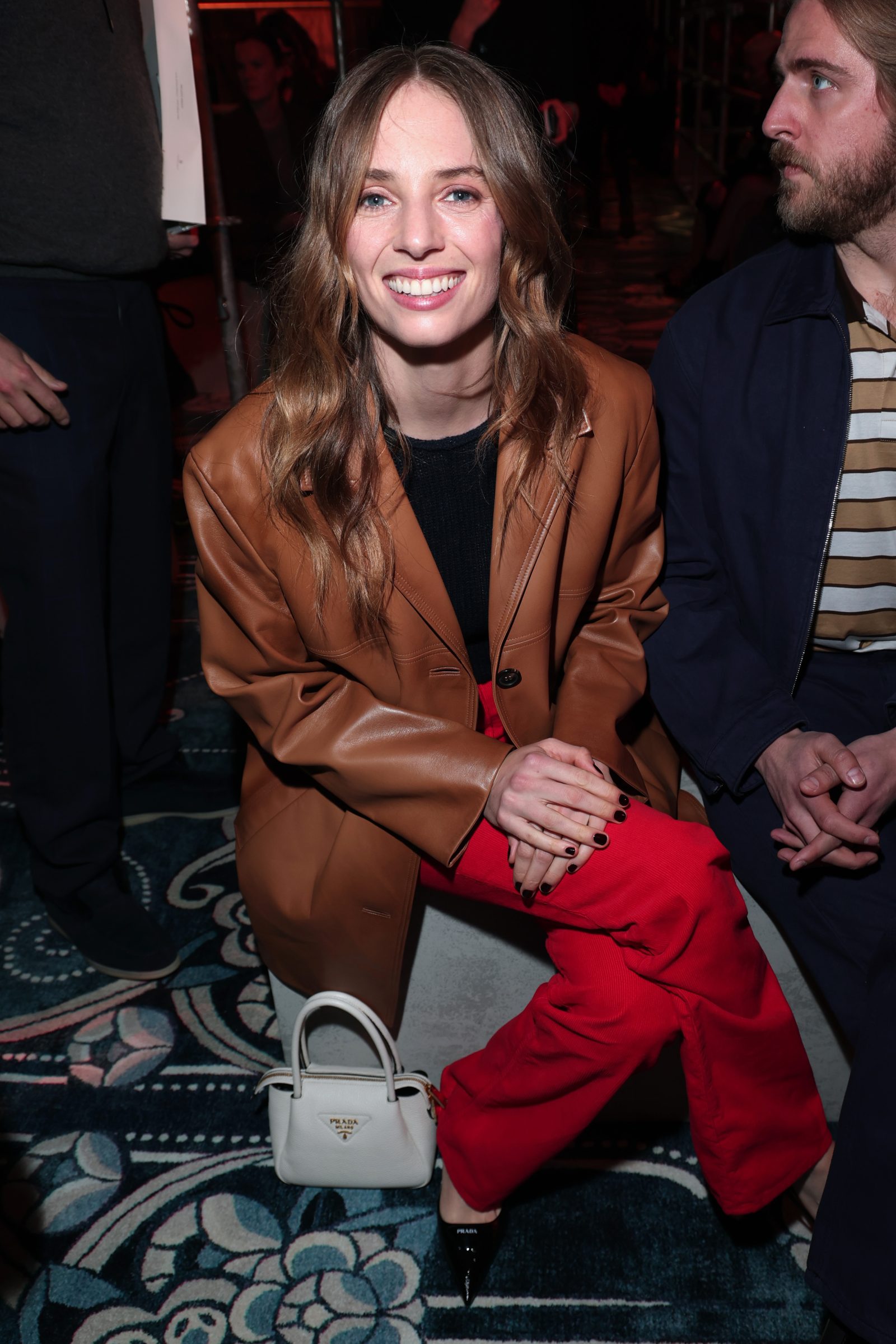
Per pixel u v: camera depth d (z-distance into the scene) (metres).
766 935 1.57
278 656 1.47
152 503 2.18
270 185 3.38
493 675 1.47
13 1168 1.68
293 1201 1.63
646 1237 1.55
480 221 1.27
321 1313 1.47
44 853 2.04
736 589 1.59
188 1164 1.69
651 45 8.69
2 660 2.01
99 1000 2.01
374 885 1.45
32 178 1.78
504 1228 1.57
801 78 1.35
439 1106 1.50
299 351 1.33
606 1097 1.35
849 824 1.36
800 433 1.48
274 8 4.18
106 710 2.03
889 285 1.44
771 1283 1.49
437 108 1.23
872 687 1.59
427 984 1.63
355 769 1.40
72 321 1.88
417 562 1.39
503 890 1.38
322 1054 1.70
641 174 10.04
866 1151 1.24
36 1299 1.50
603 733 1.46
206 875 2.31
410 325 1.29
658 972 1.25
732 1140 1.36
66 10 1.75
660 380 1.60
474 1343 1.43
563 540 1.45
